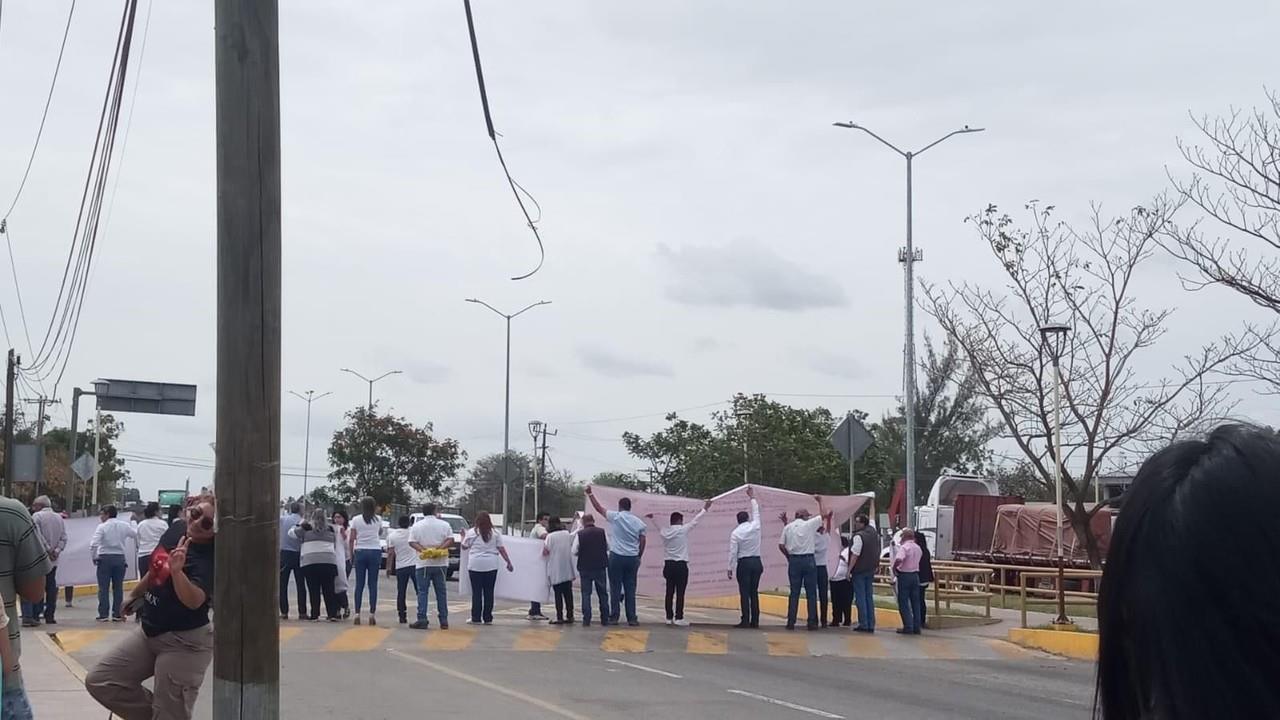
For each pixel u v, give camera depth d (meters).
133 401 42.06
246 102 6.30
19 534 6.87
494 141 8.26
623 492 22.89
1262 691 1.45
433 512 19.52
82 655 16.09
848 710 12.51
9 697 6.79
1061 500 25.09
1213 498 1.52
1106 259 28.53
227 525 6.25
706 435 48.66
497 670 14.85
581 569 20.52
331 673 14.29
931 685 14.58
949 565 24.81
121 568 20.28
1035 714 12.50
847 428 23.11
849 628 21.12
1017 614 23.22
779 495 23.36
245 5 6.32
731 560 20.81
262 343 6.27
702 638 18.89
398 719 11.38
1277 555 1.48
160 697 7.34
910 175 30.09
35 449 31.27
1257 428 1.61
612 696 12.98
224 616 6.25
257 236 6.28
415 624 19.17
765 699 13.05
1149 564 1.55
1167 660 1.52
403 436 58.16
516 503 85.19
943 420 47.00
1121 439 25.89
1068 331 25.77
